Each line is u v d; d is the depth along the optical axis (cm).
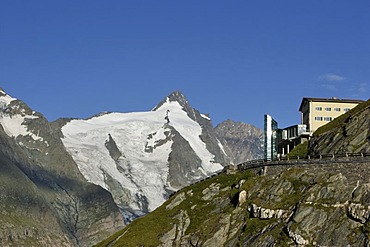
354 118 18388
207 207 17988
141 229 18412
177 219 18025
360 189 14212
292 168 16575
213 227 16688
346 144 17550
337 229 13738
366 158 14875
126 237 18275
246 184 17300
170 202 19375
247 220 15938
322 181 15200
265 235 14862
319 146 19000
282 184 16088
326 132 19625
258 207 15875
